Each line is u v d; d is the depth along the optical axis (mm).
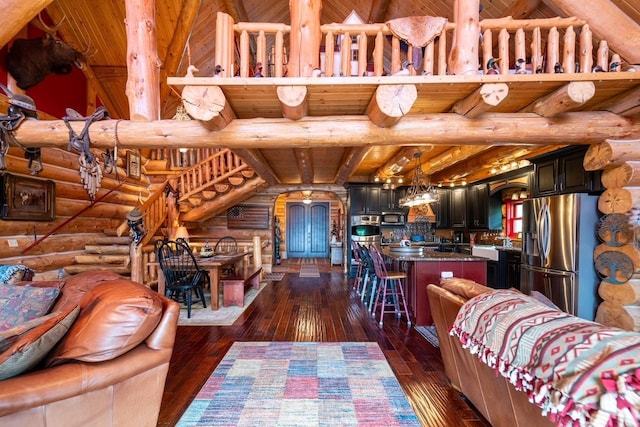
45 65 4133
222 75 2576
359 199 8023
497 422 1823
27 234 3996
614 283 3318
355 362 2951
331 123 3064
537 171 4766
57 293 2027
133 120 3066
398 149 5191
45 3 2734
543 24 2656
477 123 3008
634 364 1005
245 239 8508
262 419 2080
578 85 2543
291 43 2668
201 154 7270
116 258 4797
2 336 1295
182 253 4891
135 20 3045
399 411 2174
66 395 1248
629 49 2932
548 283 4027
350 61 2701
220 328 3943
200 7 4969
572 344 1194
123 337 1421
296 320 4289
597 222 3650
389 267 5574
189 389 2457
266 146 3195
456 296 2281
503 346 1491
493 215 6949
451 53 2760
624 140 3031
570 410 1078
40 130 3031
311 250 12688
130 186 6578
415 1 4137
